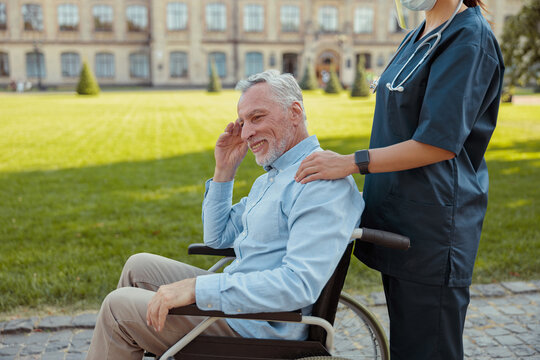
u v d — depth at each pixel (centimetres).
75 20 4722
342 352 228
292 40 4897
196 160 927
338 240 168
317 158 174
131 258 210
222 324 185
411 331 189
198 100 2805
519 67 1086
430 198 177
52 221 527
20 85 3956
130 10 4791
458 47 164
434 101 164
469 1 182
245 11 4819
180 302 164
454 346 187
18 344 289
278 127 184
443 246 178
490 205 570
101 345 174
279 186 186
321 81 4959
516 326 310
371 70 4969
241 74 4897
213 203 216
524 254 416
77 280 366
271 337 182
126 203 606
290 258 167
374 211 195
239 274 169
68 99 2902
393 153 168
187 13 4716
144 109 2153
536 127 1377
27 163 903
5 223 519
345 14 4844
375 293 356
